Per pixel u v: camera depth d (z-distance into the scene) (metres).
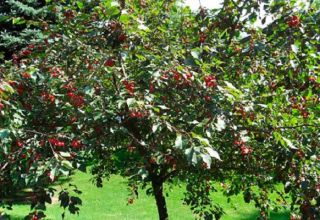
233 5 4.37
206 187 5.09
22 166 3.33
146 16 4.55
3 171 3.49
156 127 3.11
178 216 8.48
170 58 3.58
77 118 3.72
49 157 3.23
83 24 4.29
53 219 7.99
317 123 3.82
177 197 9.93
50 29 4.31
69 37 4.05
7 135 2.81
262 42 3.96
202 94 3.53
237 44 4.36
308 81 3.92
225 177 4.74
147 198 10.01
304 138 3.68
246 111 3.71
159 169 4.72
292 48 3.50
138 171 3.60
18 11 11.29
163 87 3.70
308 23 3.91
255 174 4.34
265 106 3.52
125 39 3.83
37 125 3.93
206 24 4.44
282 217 7.88
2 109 3.16
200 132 3.15
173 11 4.79
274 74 4.17
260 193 4.93
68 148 3.50
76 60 4.02
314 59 3.93
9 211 8.08
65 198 3.46
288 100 4.09
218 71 4.06
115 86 3.70
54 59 4.11
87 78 3.54
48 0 4.37
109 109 3.71
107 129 3.84
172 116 3.68
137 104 3.26
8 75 3.44
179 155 3.82
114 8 3.17
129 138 4.09
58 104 3.87
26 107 3.84
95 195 10.29
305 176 3.64
